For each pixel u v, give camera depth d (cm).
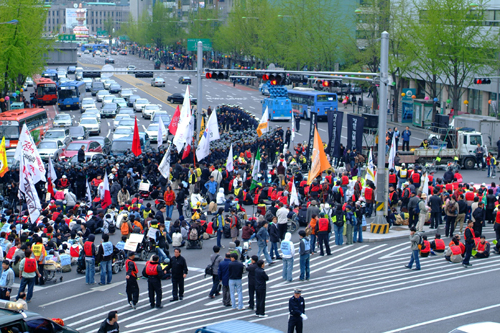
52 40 7881
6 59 6312
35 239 2252
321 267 2428
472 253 2575
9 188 3422
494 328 1348
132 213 2672
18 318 1306
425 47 6406
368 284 2186
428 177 3381
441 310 1897
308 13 8906
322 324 1783
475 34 6059
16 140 5034
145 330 1764
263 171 4034
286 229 2714
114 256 2425
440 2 6234
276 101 7219
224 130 6253
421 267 2412
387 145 4684
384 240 2825
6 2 6312
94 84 9900
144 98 8812
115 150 4638
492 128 4972
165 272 2327
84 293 2153
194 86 11650
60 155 4522
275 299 2034
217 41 13112
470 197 3088
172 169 3666
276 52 10112
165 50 18412
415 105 6650
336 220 2731
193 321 1836
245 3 11562
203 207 3180
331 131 4281
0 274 2298
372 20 7544
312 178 2889
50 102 8694
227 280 1959
